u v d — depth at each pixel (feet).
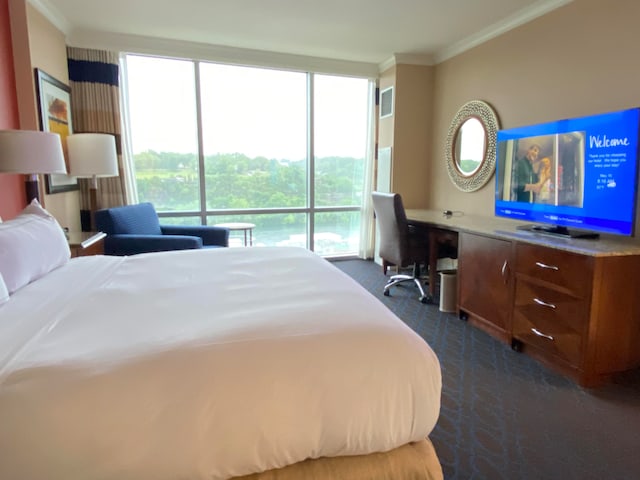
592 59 8.80
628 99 8.11
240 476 3.51
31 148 7.34
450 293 10.85
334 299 4.88
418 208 15.28
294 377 3.52
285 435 3.43
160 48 13.03
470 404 6.59
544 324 7.75
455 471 5.13
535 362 8.05
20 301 4.74
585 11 8.91
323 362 3.65
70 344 3.61
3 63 8.96
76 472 2.97
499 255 8.86
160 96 13.79
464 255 10.04
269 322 4.06
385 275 14.62
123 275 6.06
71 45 12.17
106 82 12.60
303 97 15.56
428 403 3.92
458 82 13.38
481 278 9.48
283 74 15.14
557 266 7.38
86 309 4.52
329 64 15.07
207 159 14.65
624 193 7.02
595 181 7.55
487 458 5.36
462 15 10.80
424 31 12.01
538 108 10.29
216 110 14.48
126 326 4.04
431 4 10.11
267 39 12.88
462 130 13.24
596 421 6.15
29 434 2.91
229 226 13.62
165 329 3.96
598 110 8.73
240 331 3.84
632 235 6.99
